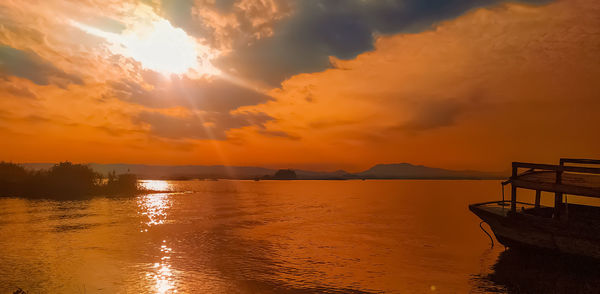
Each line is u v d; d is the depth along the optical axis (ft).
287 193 232.94
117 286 37.17
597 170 38.17
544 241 44.42
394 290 36.94
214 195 190.19
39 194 153.07
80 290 35.83
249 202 151.94
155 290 36.06
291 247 59.31
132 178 188.65
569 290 35.14
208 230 75.41
